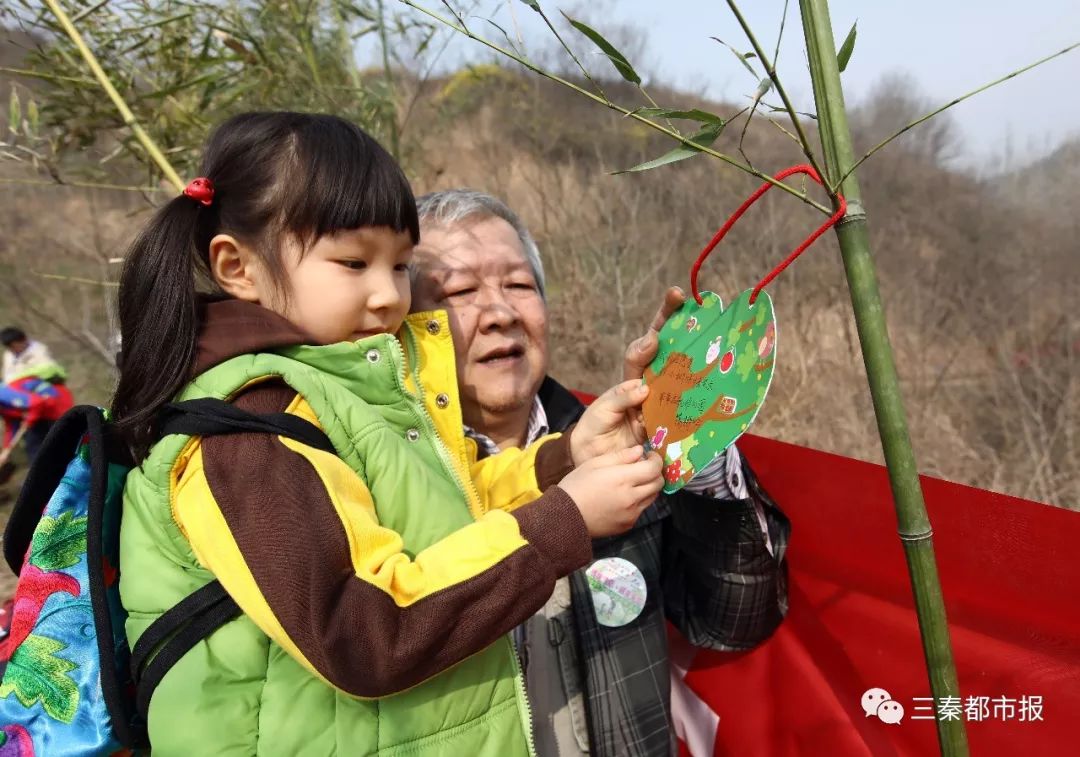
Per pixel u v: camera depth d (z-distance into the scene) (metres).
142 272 0.99
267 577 0.78
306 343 1.00
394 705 0.88
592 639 1.29
